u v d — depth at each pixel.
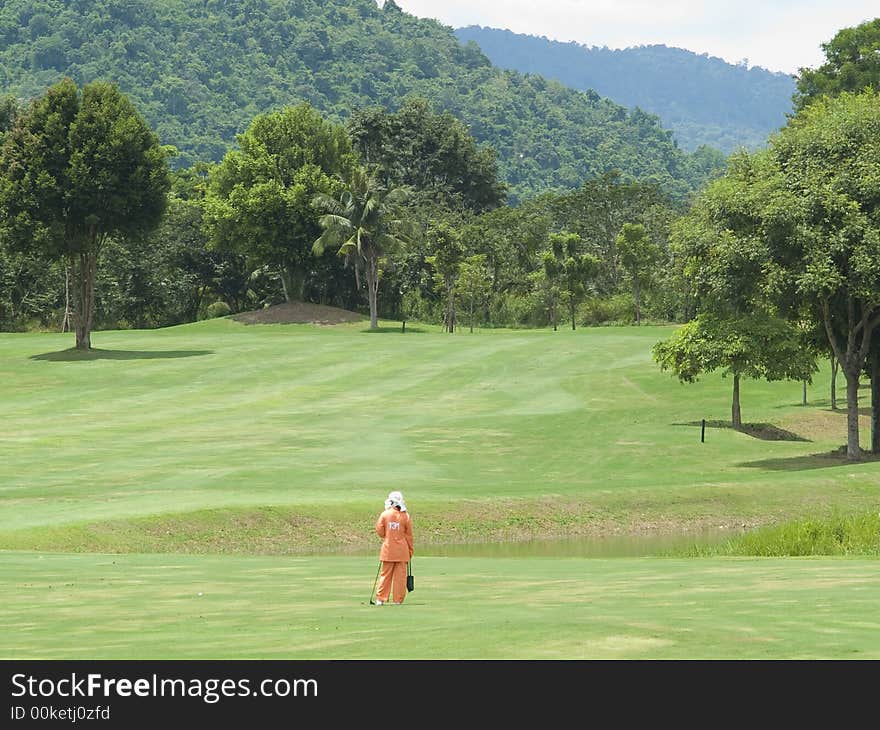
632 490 45.78
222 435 65.31
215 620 17.47
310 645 14.98
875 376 60.91
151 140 111.31
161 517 38.00
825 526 34.59
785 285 53.44
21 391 88.06
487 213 191.38
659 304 165.62
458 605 19.14
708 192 57.88
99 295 163.25
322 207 144.75
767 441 64.25
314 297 170.50
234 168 154.62
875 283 53.12
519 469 53.69
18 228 106.81
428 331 146.88
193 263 170.38
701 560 29.89
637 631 15.55
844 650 14.20
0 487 45.66
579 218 198.38
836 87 115.69
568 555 36.41
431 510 41.97
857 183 53.50
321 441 62.41
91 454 57.16
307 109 158.25
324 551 37.62
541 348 109.31
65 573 25.03
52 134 107.56
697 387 83.31
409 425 69.00
